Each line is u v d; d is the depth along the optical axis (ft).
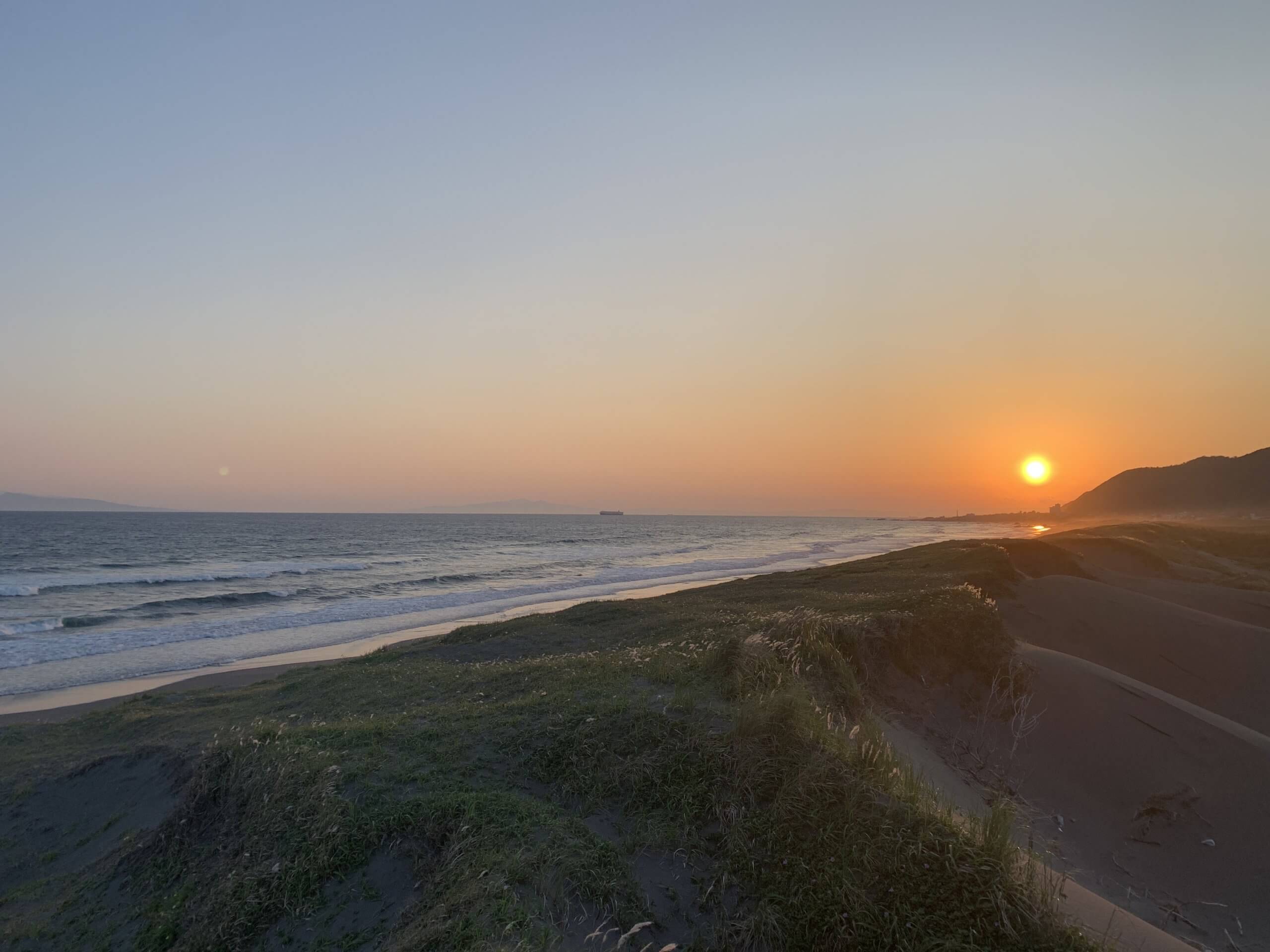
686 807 20.04
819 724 23.41
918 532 585.63
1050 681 38.68
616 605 84.12
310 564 198.18
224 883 19.93
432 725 28.43
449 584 155.22
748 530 588.50
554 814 20.47
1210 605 78.28
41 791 31.86
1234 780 29.09
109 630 95.25
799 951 15.17
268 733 28.09
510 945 14.39
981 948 14.01
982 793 30.07
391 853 19.36
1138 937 16.96
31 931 21.31
